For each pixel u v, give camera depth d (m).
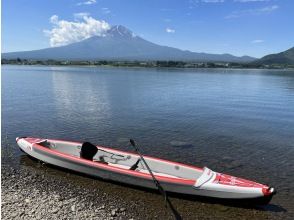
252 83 83.12
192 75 118.69
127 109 35.25
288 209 12.63
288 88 69.62
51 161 15.95
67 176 15.07
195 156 18.80
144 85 69.12
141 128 25.59
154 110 35.00
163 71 150.75
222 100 46.16
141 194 13.41
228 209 12.48
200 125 27.42
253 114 34.09
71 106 36.47
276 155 19.23
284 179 15.54
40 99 42.16
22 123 26.50
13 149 18.83
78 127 25.52
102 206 12.27
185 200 13.05
